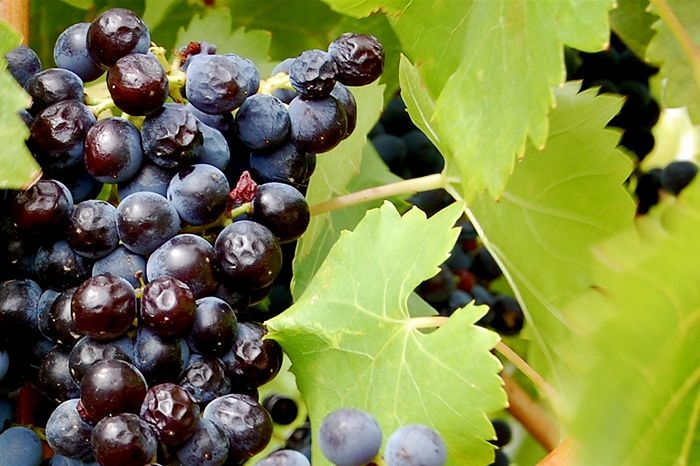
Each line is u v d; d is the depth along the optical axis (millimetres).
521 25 490
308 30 646
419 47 521
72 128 468
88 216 463
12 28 470
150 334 458
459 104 501
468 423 471
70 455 457
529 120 484
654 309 371
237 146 490
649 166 625
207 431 450
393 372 485
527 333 560
